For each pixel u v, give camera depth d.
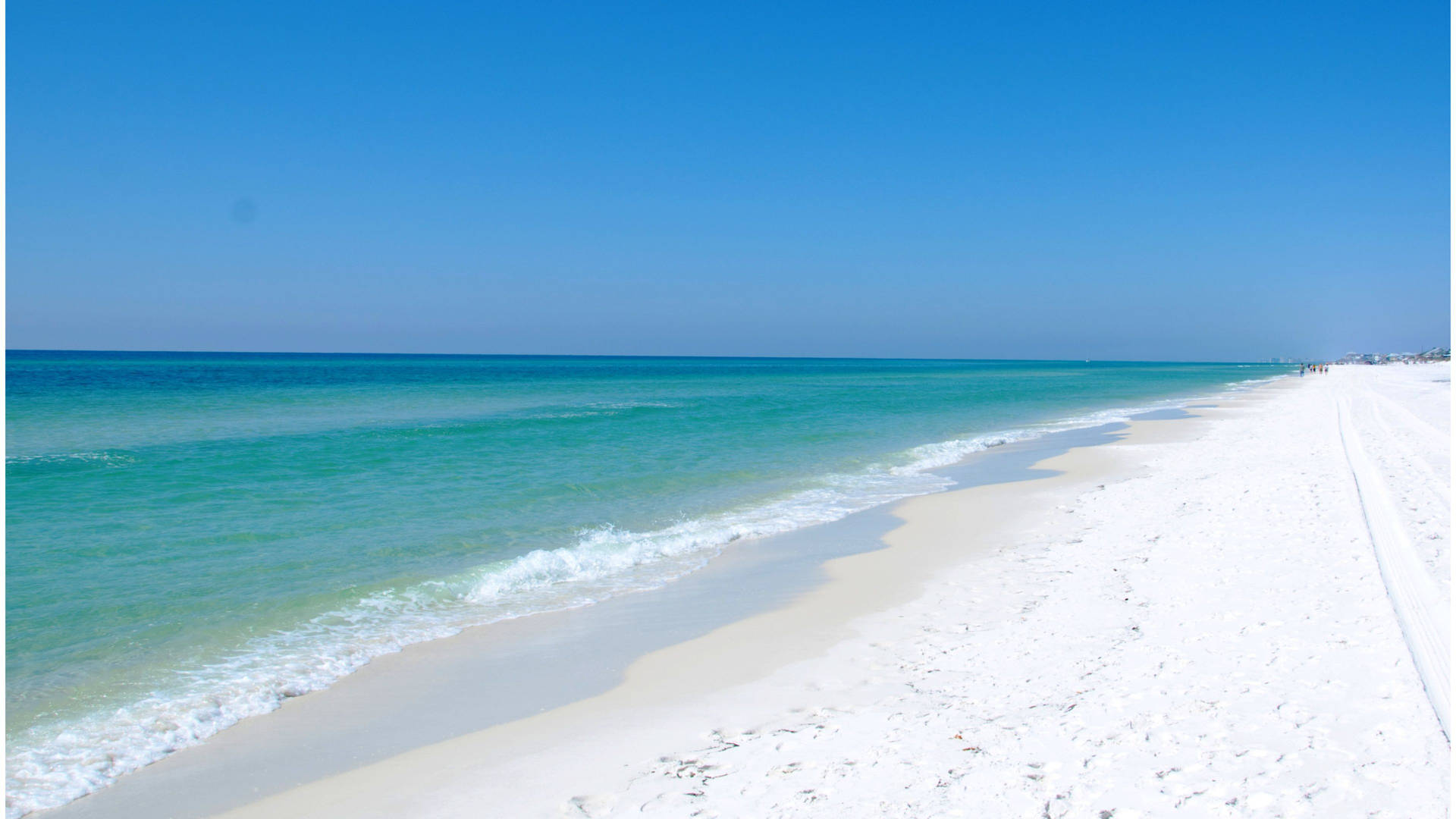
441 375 94.69
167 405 40.25
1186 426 29.77
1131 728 5.14
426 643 7.96
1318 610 7.16
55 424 29.44
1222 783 4.39
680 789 4.91
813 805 4.56
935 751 5.10
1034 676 6.30
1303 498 12.77
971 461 20.53
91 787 5.33
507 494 15.77
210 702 6.61
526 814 4.77
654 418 33.62
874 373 128.38
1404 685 5.39
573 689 6.79
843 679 6.66
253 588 9.71
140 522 13.11
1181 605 7.77
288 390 57.06
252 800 5.14
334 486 16.56
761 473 18.53
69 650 7.71
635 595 9.55
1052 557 10.45
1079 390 67.31
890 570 10.28
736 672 7.00
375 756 5.68
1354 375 95.25
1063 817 4.21
